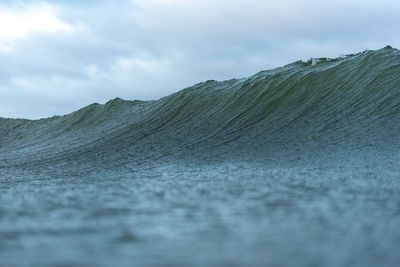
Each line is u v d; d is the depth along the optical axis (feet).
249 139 47.37
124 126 68.33
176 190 18.26
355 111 48.93
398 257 9.34
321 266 8.88
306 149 38.17
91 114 83.15
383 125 42.16
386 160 29.17
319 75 60.90
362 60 60.59
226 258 9.29
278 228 11.59
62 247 9.99
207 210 13.89
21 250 9.77
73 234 11.10
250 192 17.19
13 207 14.65
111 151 51.55
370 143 36.83
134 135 60.59
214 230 11.43
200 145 47.88
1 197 16.84
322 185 18.89
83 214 13.48
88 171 39.17
